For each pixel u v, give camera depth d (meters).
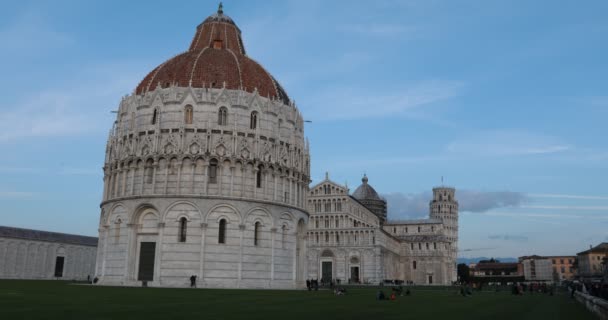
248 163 81.00
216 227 77.19
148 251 77.69
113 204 81.38
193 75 85.50
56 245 148.75
